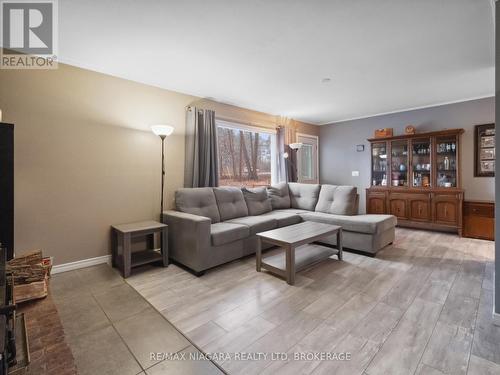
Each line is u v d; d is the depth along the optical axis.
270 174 5.43
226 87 3.62
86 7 1.88
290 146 5.25
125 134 3.18
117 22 2.08
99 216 2.98
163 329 1.78
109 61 2.77
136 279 2.62
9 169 1.91
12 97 2.45
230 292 2.32
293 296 2.23
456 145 4.33
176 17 2.02
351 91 3.89
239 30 2.21
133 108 3.25
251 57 2.72
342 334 1.70
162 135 3.20
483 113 4.24
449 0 1.85
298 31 2.24
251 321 1.87
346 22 2.12
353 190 3.92
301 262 2.80
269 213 4.19
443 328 1.75
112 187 3.08
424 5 1.91
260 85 3.56
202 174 3.89
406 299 2.15
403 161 5.00
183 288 2.41
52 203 2.67
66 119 2.74
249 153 5.01
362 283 2.47
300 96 4.10
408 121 5.02
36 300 1.65
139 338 1.68
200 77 3.24
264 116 5.09
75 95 2.80
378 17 2.06
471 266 2.88
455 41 2.44
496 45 1.81
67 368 1.12
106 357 1.51
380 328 1.76
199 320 1.88
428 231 4.57
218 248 2.88
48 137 2.64
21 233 2.51
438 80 3.47
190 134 3.75
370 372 1.37
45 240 2.64
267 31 2.24
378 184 5.32
